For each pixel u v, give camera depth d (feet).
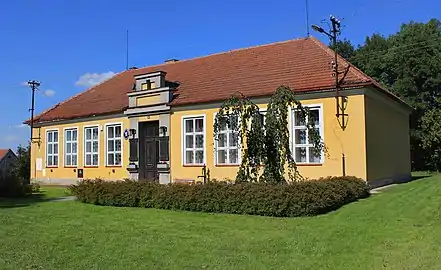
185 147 80.48
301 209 42.86
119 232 36.35
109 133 93.71
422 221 36.55
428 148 141.79
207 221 41.45
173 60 108.78
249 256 27.84
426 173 130.62
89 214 47.70
